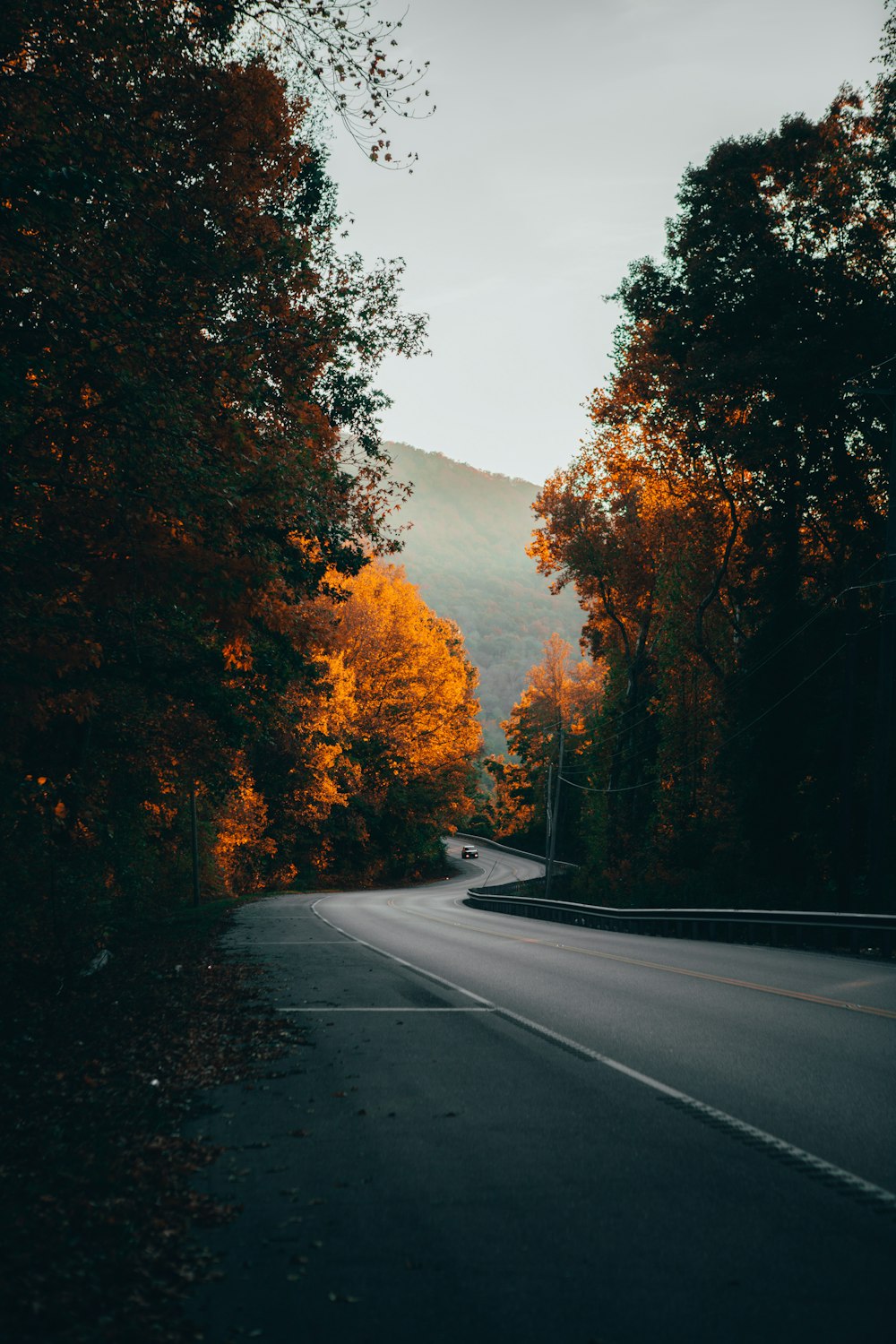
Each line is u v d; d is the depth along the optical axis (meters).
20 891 15.84
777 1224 4.99
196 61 13.48
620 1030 10.31
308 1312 4.10
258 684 23.45
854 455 35.88
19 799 15.57
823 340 32.72
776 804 36.69
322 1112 7.34
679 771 48.38
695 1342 3.82
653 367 38.34
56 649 10.84
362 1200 5.43
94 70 11.34
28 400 10.58
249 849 57.06
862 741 33.81
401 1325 3.98
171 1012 11.94
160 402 10.90
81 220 10.81
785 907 31.33
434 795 80.88
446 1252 4.70
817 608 36.44
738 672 38.53
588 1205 5.29
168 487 10.90
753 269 33.72
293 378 16.92
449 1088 8.00
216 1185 5.72
